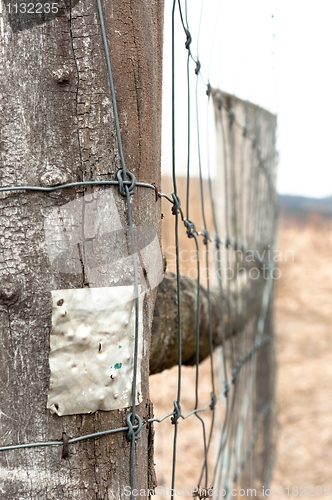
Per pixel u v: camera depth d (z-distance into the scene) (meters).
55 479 1.02
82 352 1.01
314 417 4.97
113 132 1.03
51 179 0.99
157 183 1.17
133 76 1.06
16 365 1.00
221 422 3.26
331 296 9.07
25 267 0.99
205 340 2.11
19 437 1.01
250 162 3.21
